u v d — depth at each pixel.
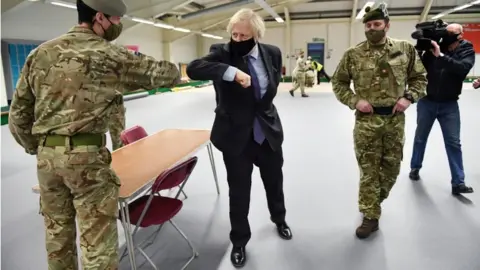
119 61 1.38
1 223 2.63
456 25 2.68
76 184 1.37
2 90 6.97
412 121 6.43
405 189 3.10
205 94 12.05
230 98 1.90
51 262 1.52
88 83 1.31
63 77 1.29
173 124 6.50
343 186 3.26
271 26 16.80
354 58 2.20
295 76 10.34
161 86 1.57
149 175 1.98
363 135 2.23
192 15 12.12
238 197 2.04
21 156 4.53
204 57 1.80
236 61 1.87
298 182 3.39
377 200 2.34
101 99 1.35
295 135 5.39
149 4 9.46
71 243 1.54
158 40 14.89
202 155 4.33
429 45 2.69
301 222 2.57
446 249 2.17
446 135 2.90
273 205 2.30
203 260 2.13
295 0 12.55
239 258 2.07
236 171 2.01
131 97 10.48
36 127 1.37
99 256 1.42
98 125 1.37
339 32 16.14
